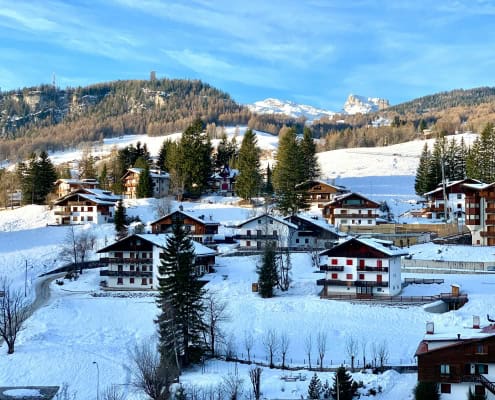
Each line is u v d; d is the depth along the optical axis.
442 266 103.56
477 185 121.44
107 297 98.75
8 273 117.81
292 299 92.12
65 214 151.12
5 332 75.81
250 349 76.88
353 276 93.56
